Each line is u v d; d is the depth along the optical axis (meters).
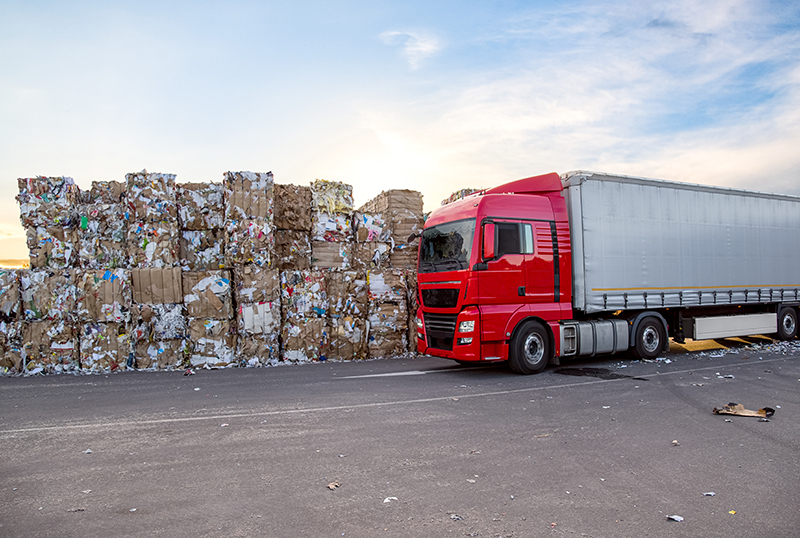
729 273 12.07
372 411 6.54
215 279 10.98
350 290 12.04
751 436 5.40
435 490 3.98
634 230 10.55
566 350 9.63
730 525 3.39
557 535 3.25
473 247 8.80
